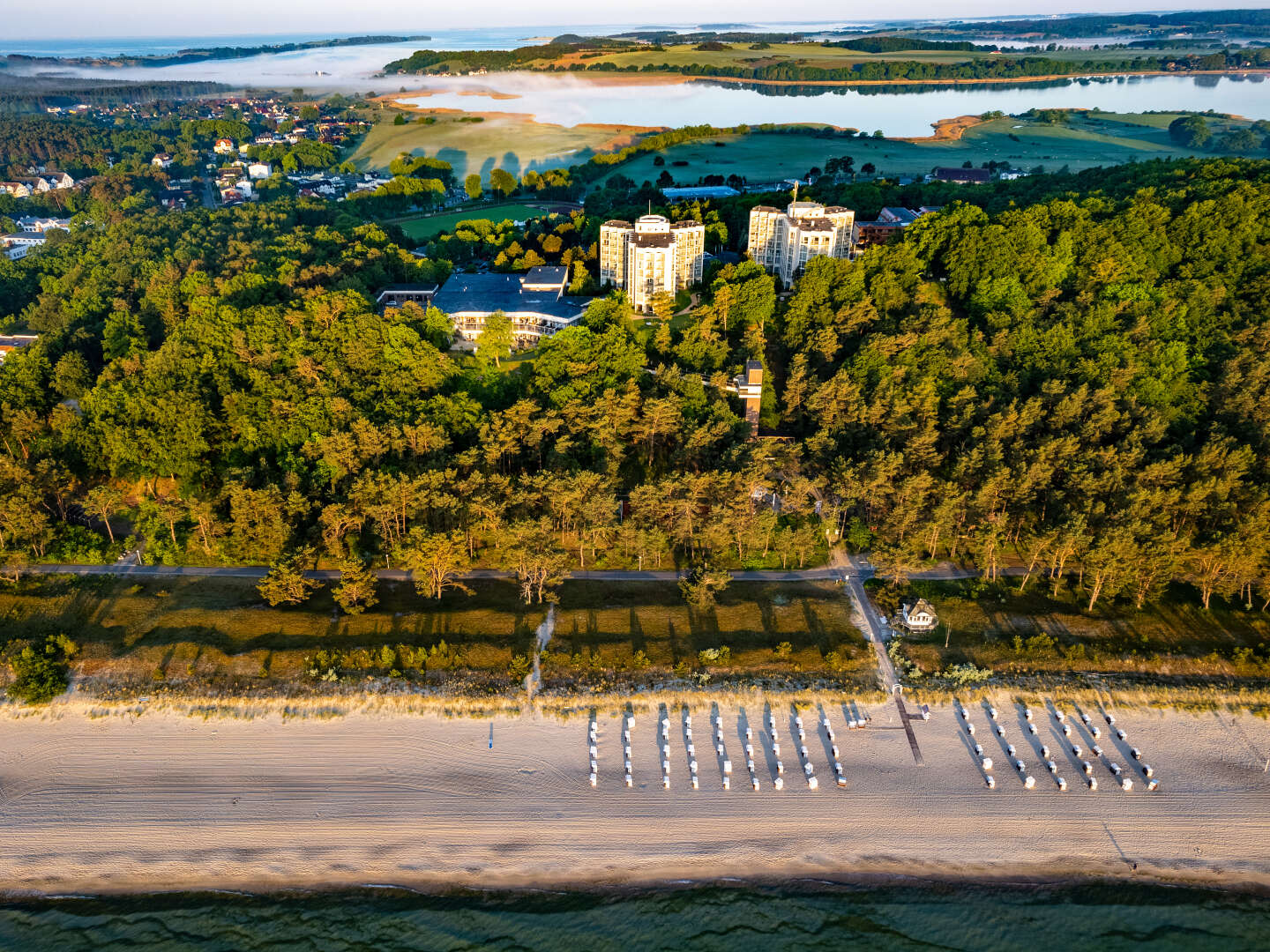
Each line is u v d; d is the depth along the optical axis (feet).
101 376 636.48
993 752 395.96
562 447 539.29
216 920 324.19
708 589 479.41
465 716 409.49
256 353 652.89
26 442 594.24
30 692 408.46
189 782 377.91
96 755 390.01
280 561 468.75
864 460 521.24
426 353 631.15
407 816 364.99
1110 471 500.33
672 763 390.42
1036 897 335.88
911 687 425.69
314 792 374.43
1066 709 415.85
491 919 325.42
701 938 319.47
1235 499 482.28
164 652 432.66
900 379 584.81
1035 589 492.13
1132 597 479.82
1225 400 557.33
